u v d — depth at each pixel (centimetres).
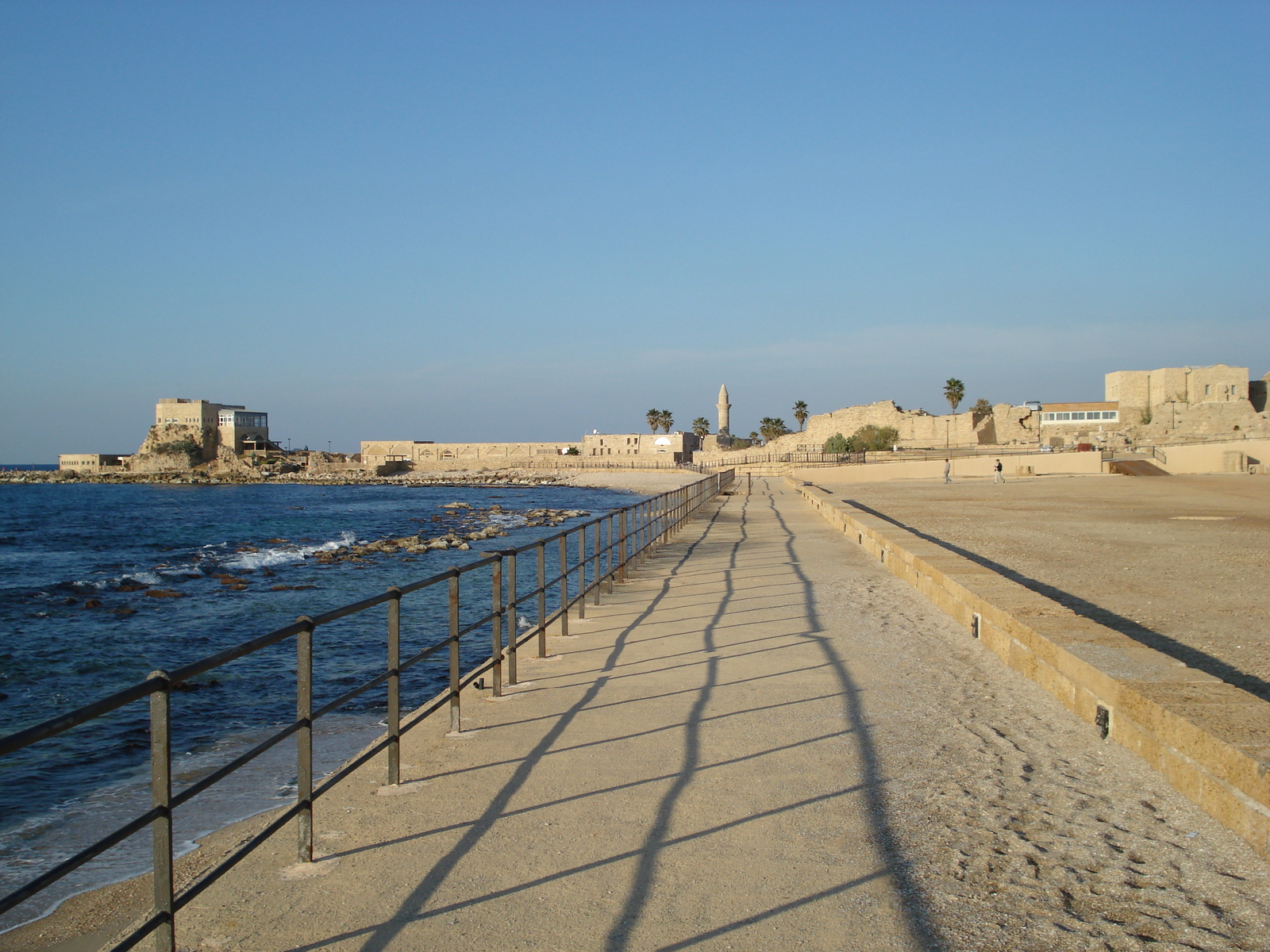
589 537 3712
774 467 8362
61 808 732
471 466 14800
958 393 9931
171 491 12050
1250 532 1988
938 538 1861
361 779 536
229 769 361
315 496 10119
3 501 9444
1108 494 3572
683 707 681
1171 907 364
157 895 323
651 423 15075
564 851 427
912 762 545
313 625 423
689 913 365
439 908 373
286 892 391
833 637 941
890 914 363
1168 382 8125
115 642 1697
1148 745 518
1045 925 352
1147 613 990
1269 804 397
